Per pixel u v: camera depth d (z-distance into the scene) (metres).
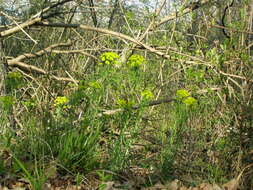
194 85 1.29
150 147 1.21
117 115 1.12
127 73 1.21
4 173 0.88
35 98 1.35
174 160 1.08
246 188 0.99
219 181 1.02
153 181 1.00
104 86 1.20
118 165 0.99
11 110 1.16
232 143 1.08
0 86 1.26
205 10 1.44
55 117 1.11
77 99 1.10
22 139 1.06
